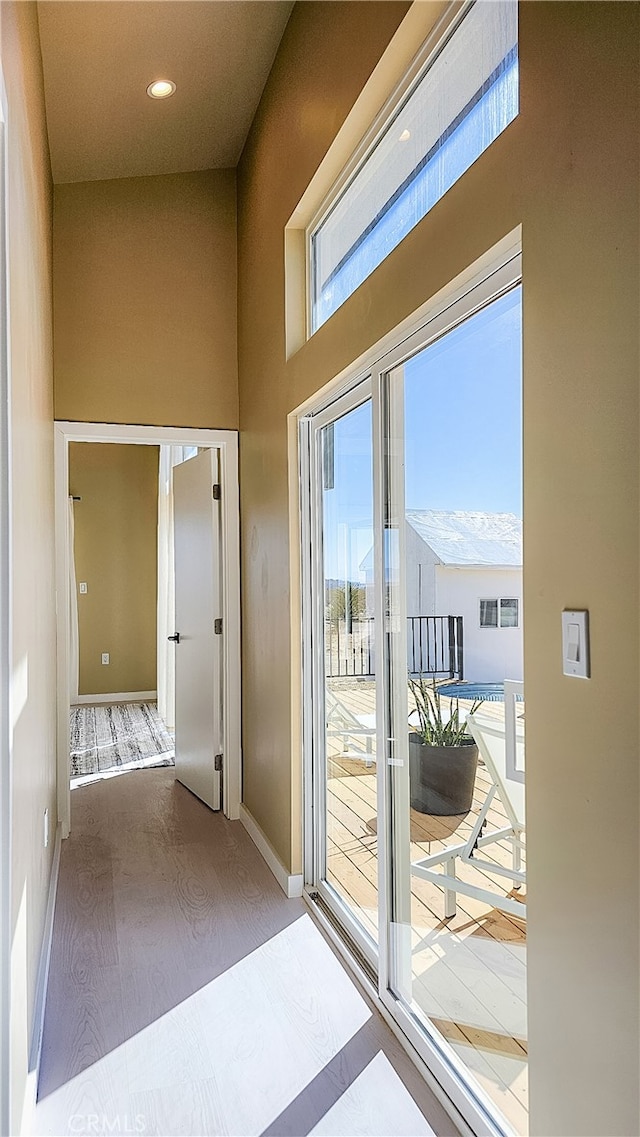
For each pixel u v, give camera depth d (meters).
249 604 3.75
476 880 1.72
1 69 1.31
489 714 1.66
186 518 4.42
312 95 2.56
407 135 2.06
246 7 2.72
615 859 1.16
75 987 2.33
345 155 2.43
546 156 1.33
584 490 1.24
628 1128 1.14
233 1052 2.03
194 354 3.91
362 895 2.50
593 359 1.21
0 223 1.33
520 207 1.41
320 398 2.72
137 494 7.51
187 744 4.43
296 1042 2.06
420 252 1.84
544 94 1.33
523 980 1.53
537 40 1.35
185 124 3.44
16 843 1.57
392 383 2.17
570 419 1.27
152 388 3.85
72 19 2.63
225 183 3.98
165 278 3.88
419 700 2.02
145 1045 2.05
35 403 2.29
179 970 2.43
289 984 2.35
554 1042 1.33
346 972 2.42
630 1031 1.13
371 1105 1.82
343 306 2.39
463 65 1.75
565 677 1.29
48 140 3.30
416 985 2.04
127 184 3.84
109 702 7.44
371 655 2.39
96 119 3.26
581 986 1.25
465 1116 1.72
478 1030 1.70
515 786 1.56
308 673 2.99
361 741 2.50
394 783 2.21
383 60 1.96
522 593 1.50
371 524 2.39
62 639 3.67
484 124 1.66
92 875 3.19
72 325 3.73
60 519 3.69
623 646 1.14
